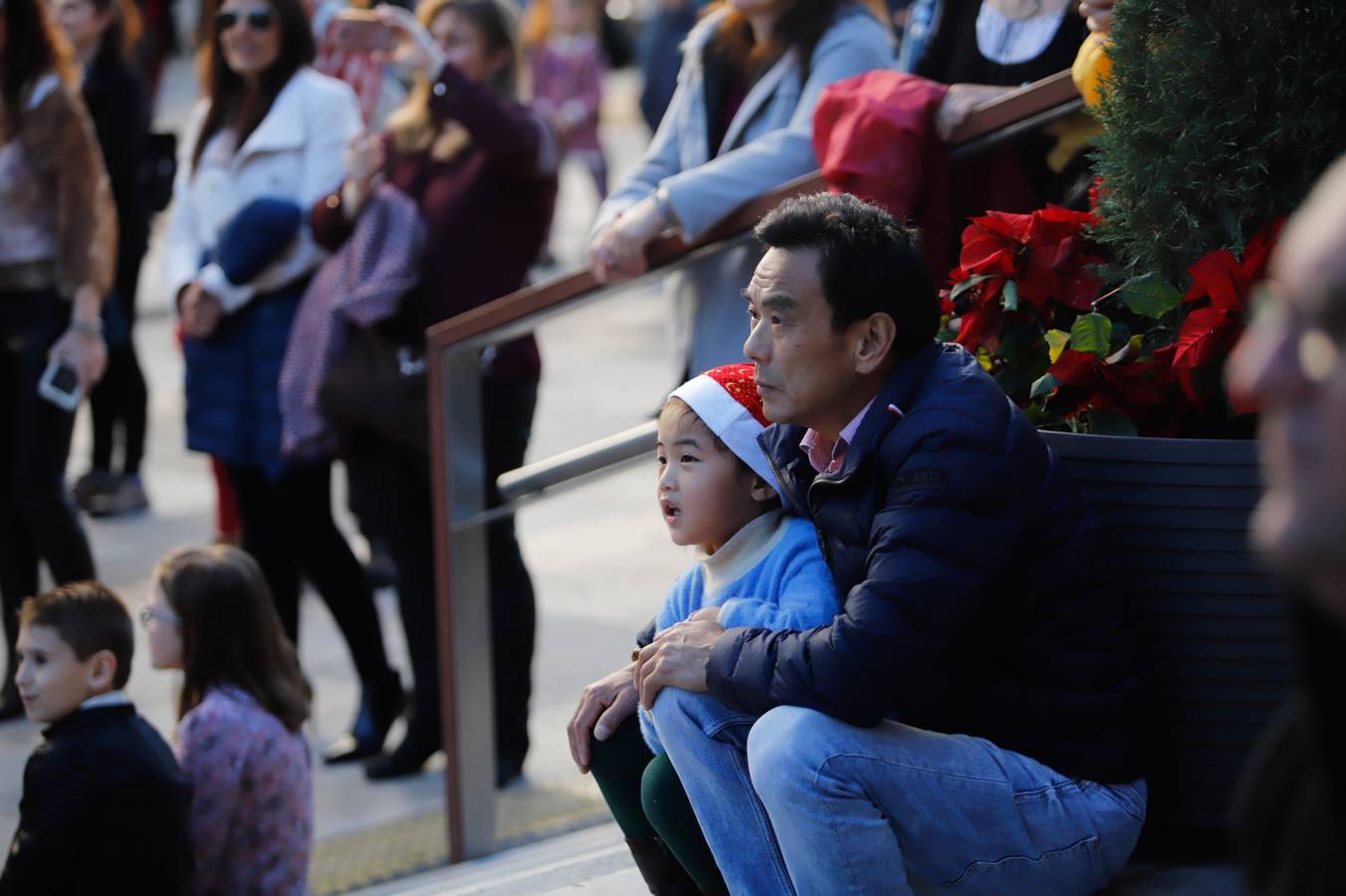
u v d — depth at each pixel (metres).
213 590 10.05
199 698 10.10
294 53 14.14
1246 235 7.14
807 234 6.55
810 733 6.27
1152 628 7.04
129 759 8.84
